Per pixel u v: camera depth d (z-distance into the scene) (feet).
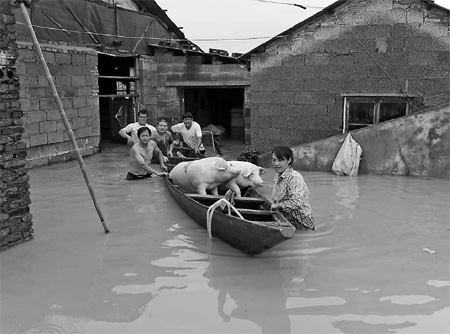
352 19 35.12
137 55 46.32
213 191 23.35
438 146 29.99
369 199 24.32
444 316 12.15
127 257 16.58
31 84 33.81
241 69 47.55
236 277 14.79
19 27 34.06
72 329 11.87
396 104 35.24
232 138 54.80
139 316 12.45
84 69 39.73
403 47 34.06
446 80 33.37
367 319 12.07
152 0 50.70
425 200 24.02
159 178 29.96
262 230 15.17
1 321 12.31
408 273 14.83
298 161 33.78
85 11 41.01
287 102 38.27
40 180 29.73
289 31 37.04
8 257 16.70
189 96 56.13
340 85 36.35
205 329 11.75
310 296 13.41
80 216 21.63
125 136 32.37
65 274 15.23
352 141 31.65
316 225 19.71
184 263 15.99
